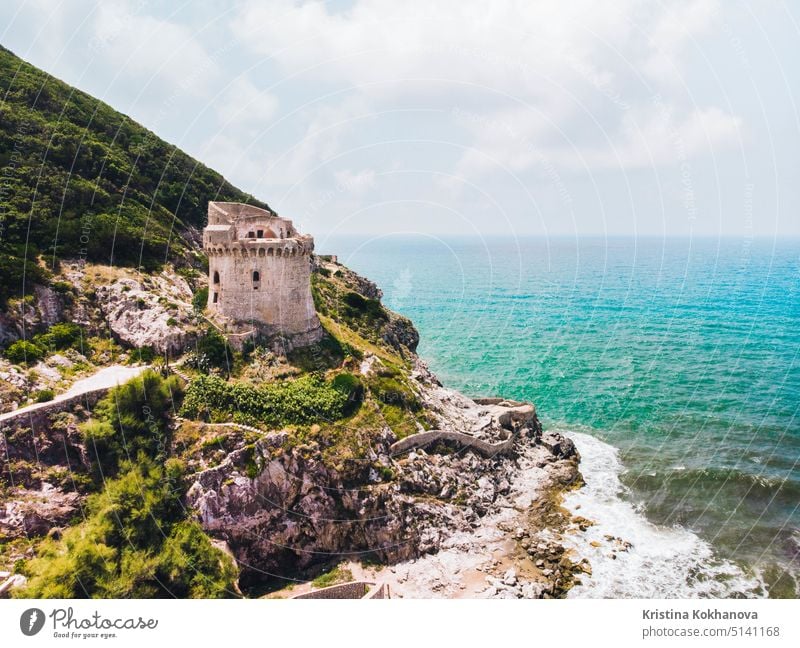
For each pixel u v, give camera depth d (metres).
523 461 94.38
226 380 78.75
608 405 118.12
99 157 108.44
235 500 65.44
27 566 54.69
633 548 72.38
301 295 90.12
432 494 78.00
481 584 65.25
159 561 57.38
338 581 65.50
